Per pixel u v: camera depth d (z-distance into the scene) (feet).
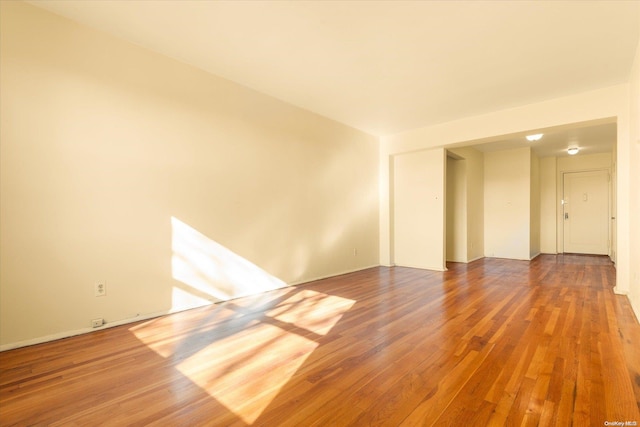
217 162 11.52
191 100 10.80
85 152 8.54
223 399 5.47
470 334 8.31
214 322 9.39
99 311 8.80
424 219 18.61
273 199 13.51
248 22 8.43
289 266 14.20
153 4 7.73
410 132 18.42
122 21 8.44
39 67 7.85
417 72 11.18
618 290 12.39
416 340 7.96
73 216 8.36
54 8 7.90
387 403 5.31
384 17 8.14
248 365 6.70
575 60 10.29
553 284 14.29
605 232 24.72
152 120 9.86
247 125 12.52
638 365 6.52
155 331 8.68
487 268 18.81
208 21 8.41
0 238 7.35
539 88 12.43
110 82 9.01
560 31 8.71
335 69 11.03
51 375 6.30
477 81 11.85
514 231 23.16
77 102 8.43
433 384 5.88
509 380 5.98
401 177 19.62
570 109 13.10
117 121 9.13
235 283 12.06
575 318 9.49
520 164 22.89
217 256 11.51
